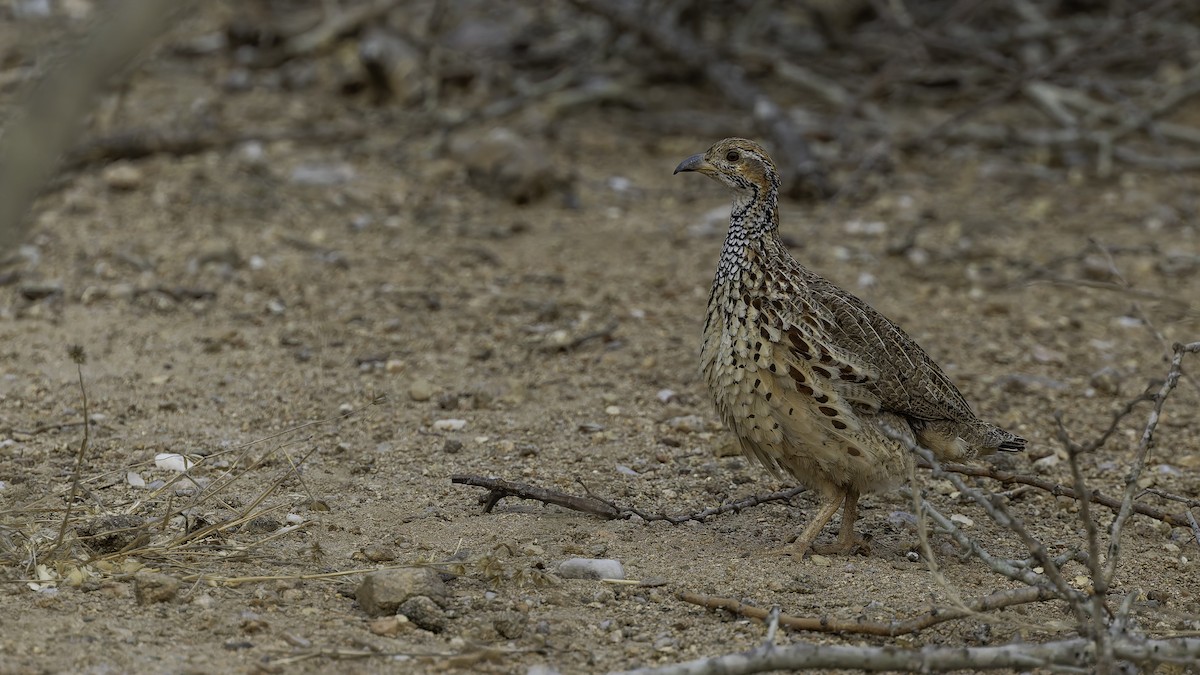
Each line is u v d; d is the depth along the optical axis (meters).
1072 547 9.04
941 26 21.47
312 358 12.06
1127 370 12.96
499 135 17.38
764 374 8.38
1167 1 19.41
